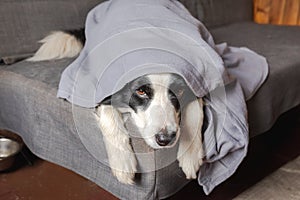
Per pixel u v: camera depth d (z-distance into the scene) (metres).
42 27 1.54
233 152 1.16
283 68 1.48
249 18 2.47
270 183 1.48
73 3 1.61
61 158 1.24
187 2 2.04
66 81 1.15
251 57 1.46
